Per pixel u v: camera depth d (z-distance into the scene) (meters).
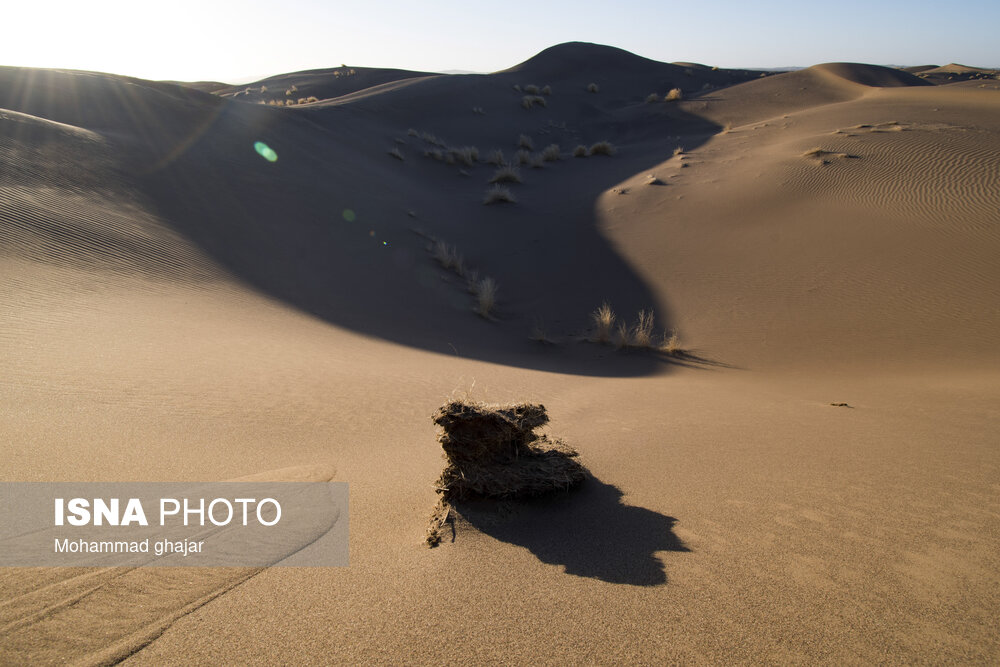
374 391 7.02
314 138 26.55
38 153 14.22
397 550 3.22
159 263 11.24
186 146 19.73
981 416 6.06
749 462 4.60
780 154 22.88
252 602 2.66
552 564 3.00
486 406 3.95
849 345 11.37
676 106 43.56
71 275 9.45
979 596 2.47
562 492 3.99
